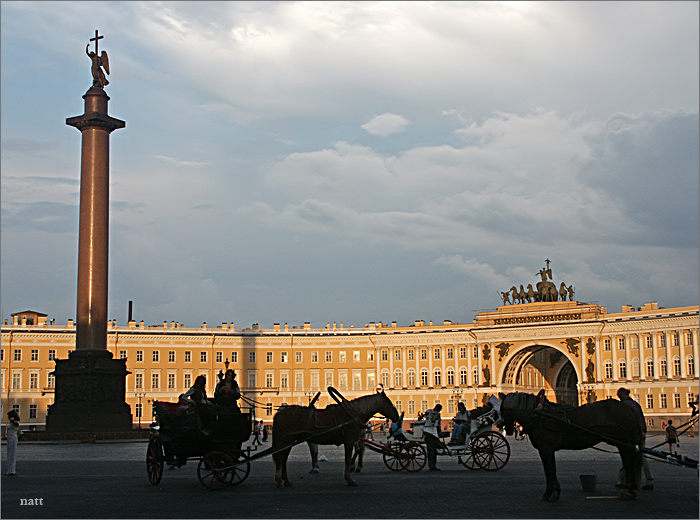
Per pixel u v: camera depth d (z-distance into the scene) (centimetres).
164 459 2970
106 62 6994
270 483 3070
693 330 11769
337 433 2939
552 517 2145
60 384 6519
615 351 12619
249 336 14175
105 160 6706
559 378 15012
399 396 14150
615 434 2484
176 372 13662
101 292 6594
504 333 13475
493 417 3659
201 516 2214
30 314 13350
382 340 14350
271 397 14125
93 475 3459
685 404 11769
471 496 2598
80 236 6631
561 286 13562
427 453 3869
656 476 3284
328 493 2714
